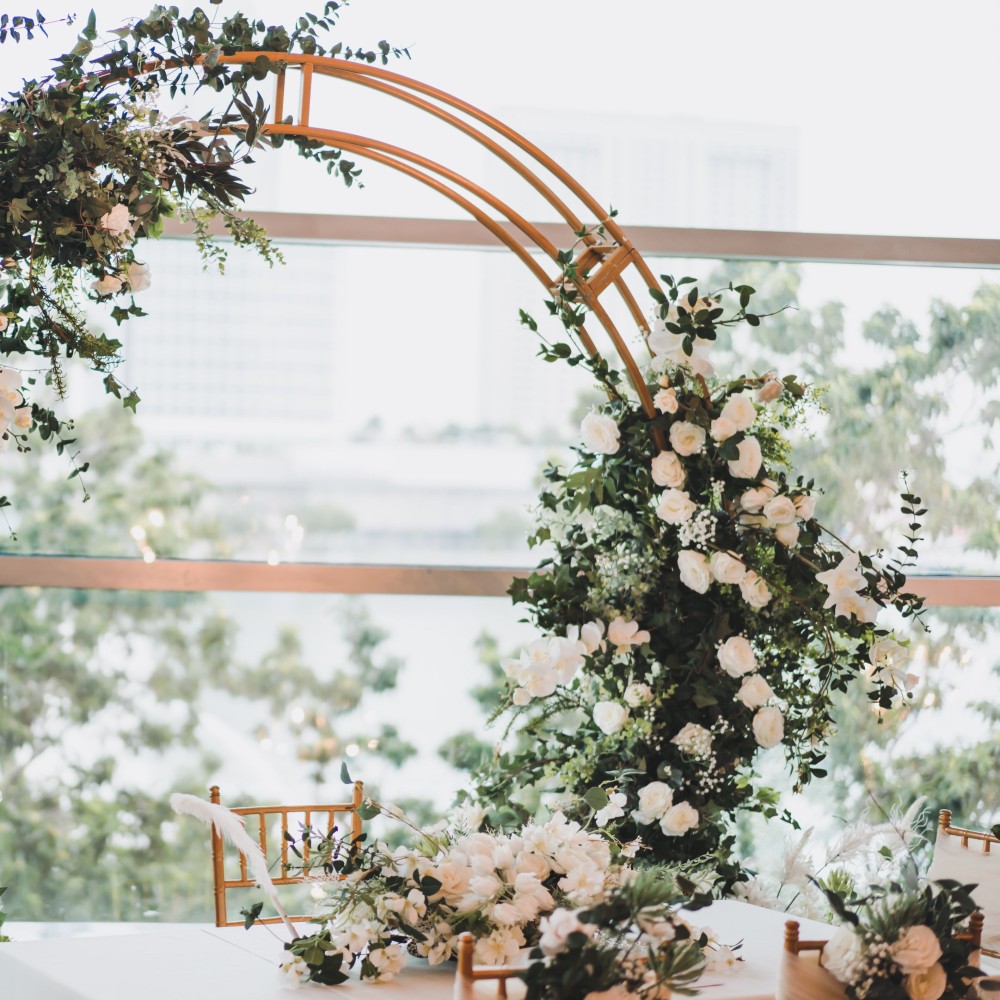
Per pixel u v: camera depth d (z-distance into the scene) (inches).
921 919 78.3
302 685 149.8
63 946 94.6
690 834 123.7
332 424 151.8
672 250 150.6
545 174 153.2
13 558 144.1
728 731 122.3
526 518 153.5
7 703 146.4
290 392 151.3
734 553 119.0
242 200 108.1
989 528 156.6
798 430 154.6
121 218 98.7
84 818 146.9
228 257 150.2
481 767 131.2
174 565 145.9
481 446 153.4
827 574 118.4
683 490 122.7
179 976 87.6
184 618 148.5
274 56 111.7
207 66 104.9
